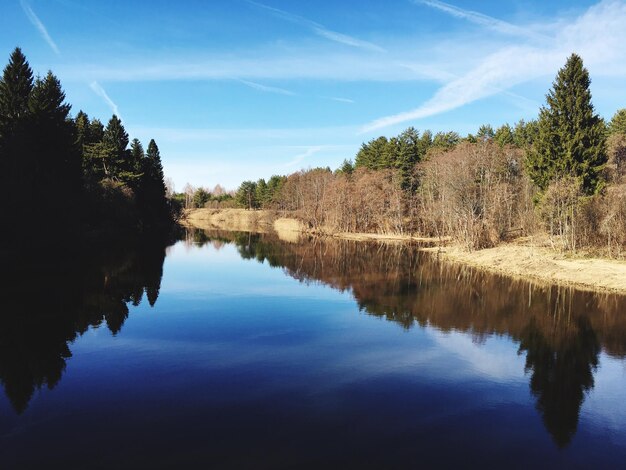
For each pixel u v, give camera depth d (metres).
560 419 12.05
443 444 10.59
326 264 41.38
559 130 42.09
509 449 10.48
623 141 55.53
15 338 17.70
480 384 14.34
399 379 14.59
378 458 9.88
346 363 15.95
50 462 9.39
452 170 55.25
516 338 19.22
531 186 56.56
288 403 12.57
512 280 33.25
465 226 49.69
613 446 10.76
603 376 15.17
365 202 81.25
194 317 21.75
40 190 34.44
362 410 12.27
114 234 59.72
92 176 56.47
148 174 78.44
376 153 99.19
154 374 14.49
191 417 11.57
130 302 24.31
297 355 16.67
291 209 113.06
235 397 12.89
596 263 34.91
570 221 42.00
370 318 22.12
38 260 35.53
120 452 9.83
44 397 12.62
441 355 17.00
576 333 20.00
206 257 44.97
